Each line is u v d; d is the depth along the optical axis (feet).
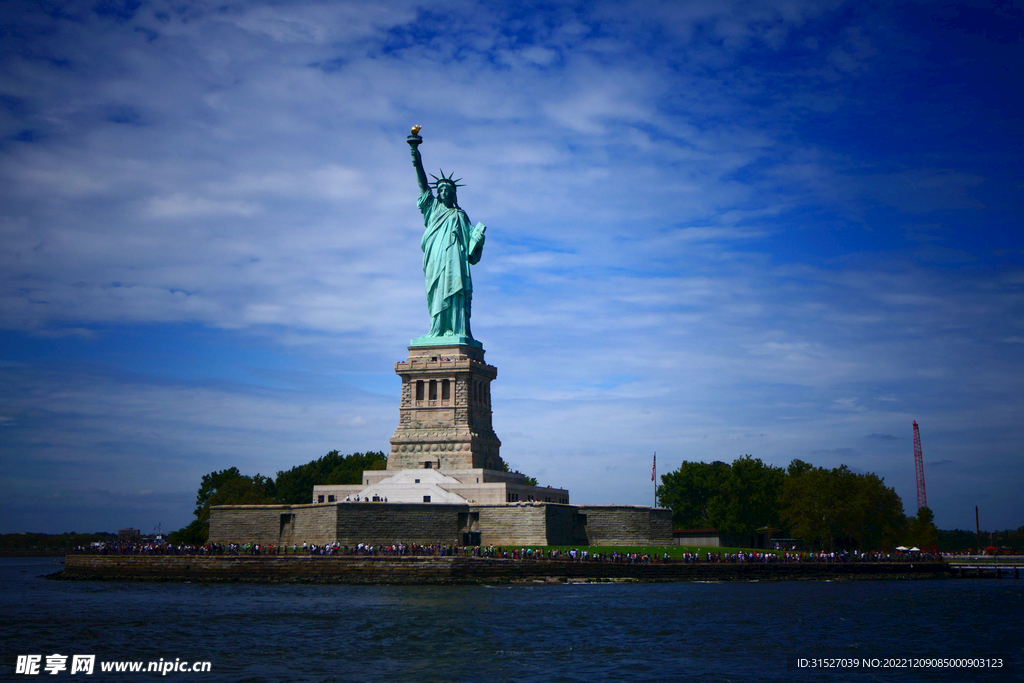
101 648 343.67
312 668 314.35
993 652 347.36
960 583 615.16
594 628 388.57
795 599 492.54
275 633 372.99
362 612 426.10
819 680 302.86
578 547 626.64
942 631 391.45
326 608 438.40
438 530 610.65
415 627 386.73
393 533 597.93
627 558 581.94
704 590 531.09
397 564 548.72
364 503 593.01
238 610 433.07
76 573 607.37
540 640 361.71
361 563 552.00
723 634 378.32
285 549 583.17
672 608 449.06
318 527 599.98
